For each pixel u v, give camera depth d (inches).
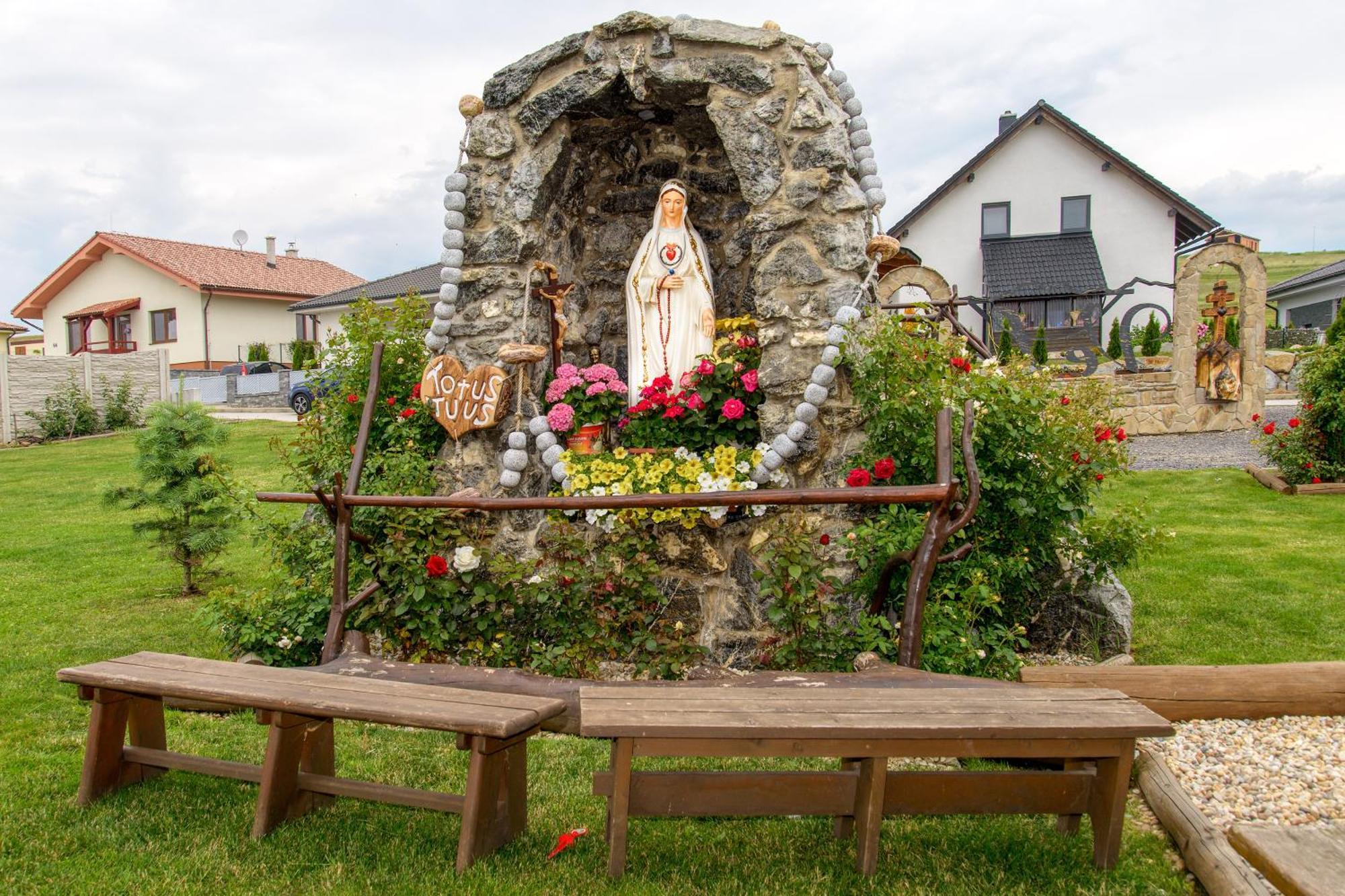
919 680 146.2
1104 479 223.8
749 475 204.7
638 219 267.0
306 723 137.5
